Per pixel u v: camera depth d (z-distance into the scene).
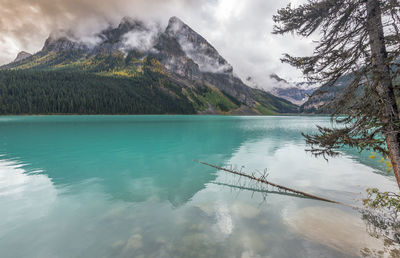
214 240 5.77
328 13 6.02
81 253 5.27
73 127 49.41
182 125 62.12
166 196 9.18
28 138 29.95
